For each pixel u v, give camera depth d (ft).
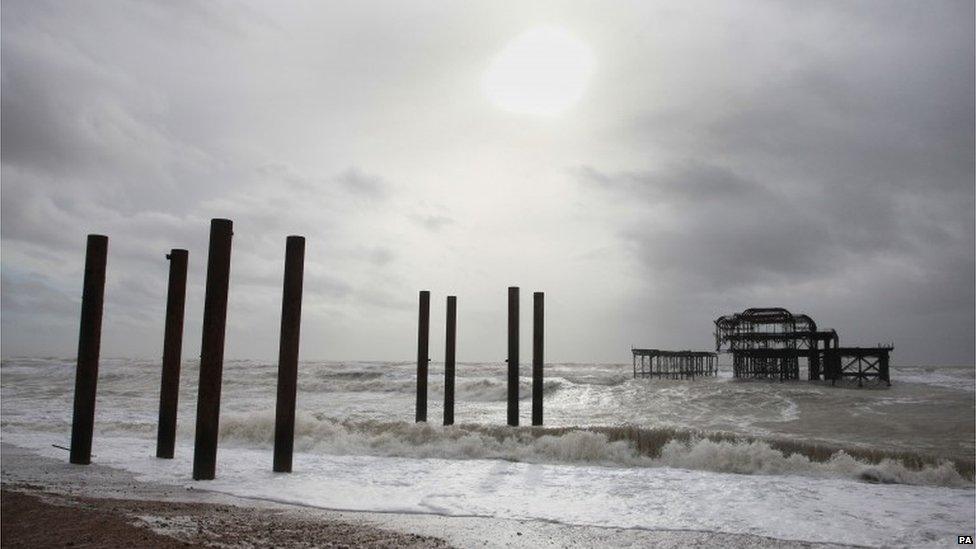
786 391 144.56
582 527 31.07
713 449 51.26
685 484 43.06
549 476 46.14
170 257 52.47
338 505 35.60
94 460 50.67
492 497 38.42
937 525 32.17
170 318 52.54
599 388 163.94
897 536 30.07
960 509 35.91
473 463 52.13
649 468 49.78
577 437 55.57
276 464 46.57
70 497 34.86
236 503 35.47
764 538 29.48
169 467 47.60
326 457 54.95
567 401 139.44
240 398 127.34
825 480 44.86
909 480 45.14
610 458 52.85
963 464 49.37
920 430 83.61
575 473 47.39
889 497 39.14
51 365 272.10
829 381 214.69
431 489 40.86
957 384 205.57
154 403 115.34
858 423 92.27
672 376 252.21
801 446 54.95
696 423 93.71
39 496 34.58
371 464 51.34
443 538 28.22
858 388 180.65
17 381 189.57
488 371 257.14
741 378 235.20
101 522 28.27
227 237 43.50
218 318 43.45
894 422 93.25
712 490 41.01
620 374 249.75
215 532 27.50
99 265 49.70
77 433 48.60
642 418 102.06
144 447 58.49
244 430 64.95
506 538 28.58
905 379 236.43
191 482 41.93
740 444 53.57
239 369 238.48
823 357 218.18
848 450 54.13
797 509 35.55
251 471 46.93
